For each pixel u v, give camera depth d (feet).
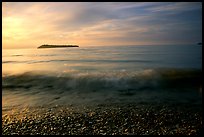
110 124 16.22
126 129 15.19
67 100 24.16
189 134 13.94
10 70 50.60
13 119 17.61
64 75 41.65
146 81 34.81
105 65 63.05
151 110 19.51
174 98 24.03
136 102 22.62
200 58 73.51
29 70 50.47
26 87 32.89
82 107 21.01
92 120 17.16
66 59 92.68
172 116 17.69
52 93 28.37
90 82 35.19
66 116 18.21
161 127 15.42
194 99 23.21
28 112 19.51
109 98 24.82
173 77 37.47
